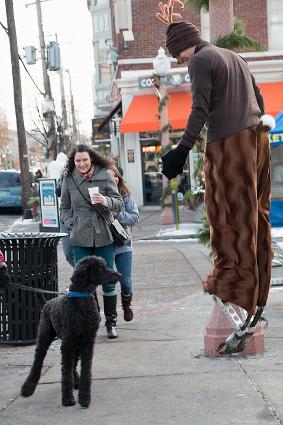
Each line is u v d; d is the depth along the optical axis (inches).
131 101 1011.3
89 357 187.6
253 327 208.4
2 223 1023.6
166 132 777.6
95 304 188.2
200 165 490.3
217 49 197.8
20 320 269.6
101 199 255.6
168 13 559.8
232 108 195.5
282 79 1005.2
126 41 1018.7
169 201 807.1
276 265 444.8
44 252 269.6
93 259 185.2
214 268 207.6
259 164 203.6
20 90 1025.5
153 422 169.9
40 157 3149.6
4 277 228.2
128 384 203.5
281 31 1021.2
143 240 693.9
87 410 182.7
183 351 239.8
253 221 198.2
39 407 188.1
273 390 188.7
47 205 746.8
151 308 345.1
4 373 227.6
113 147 1274.6
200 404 181.2
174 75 962.1
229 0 389.7
